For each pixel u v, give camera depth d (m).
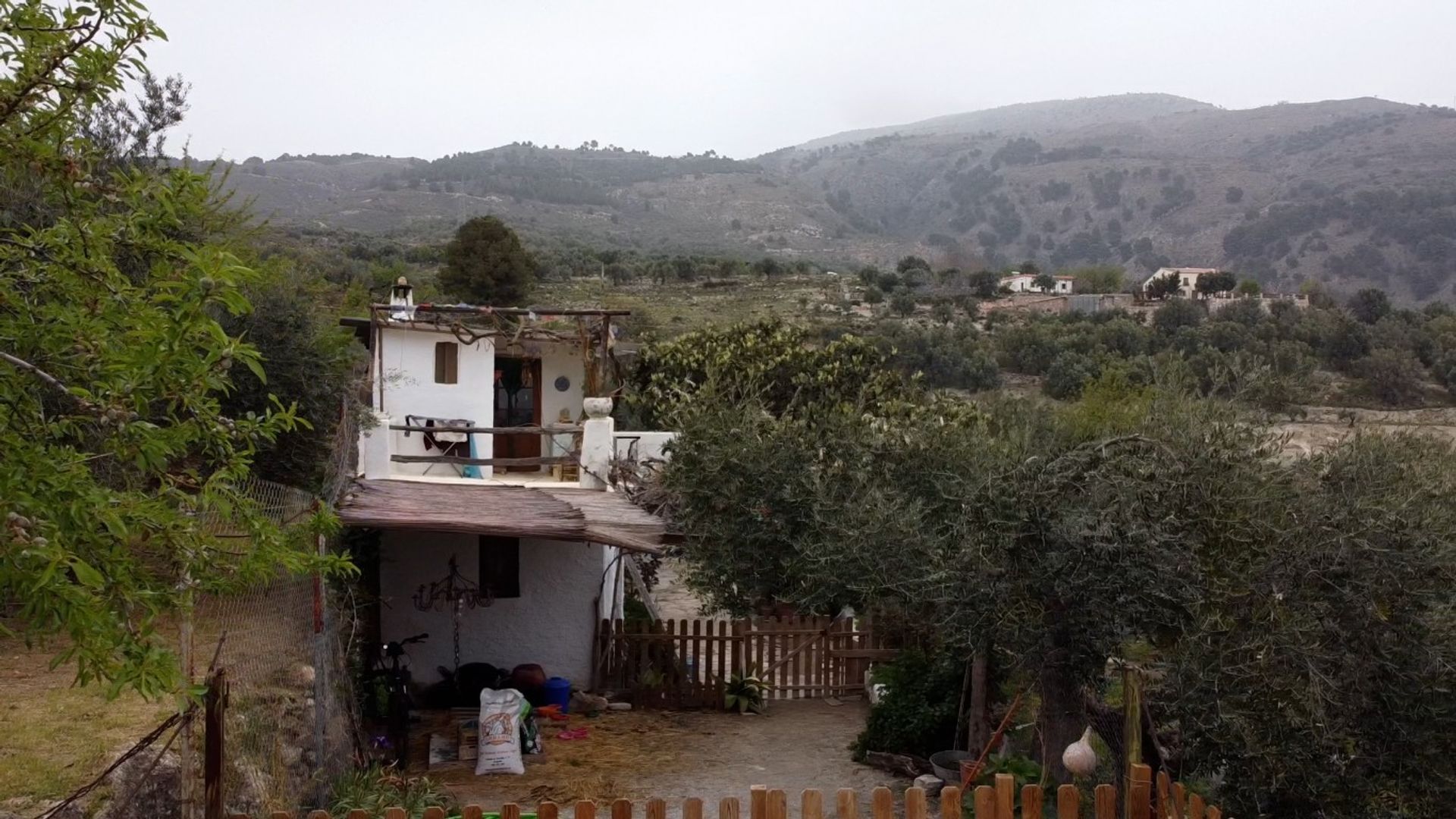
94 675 4.41
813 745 13.88
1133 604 7.92
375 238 76.00
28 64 4.61
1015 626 8.38
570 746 13.56
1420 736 8.20
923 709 12.80
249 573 5.19
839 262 182.88
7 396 4.49
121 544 4.59
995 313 60.47
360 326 20.19
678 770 12.67
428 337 19.81
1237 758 8.42
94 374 4.56
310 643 9.94
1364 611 8.08
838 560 10.73
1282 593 8.10
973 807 9.65
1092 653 8.44
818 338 48.94
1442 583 8.22
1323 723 7.83
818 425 12.70
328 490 10.96
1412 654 8.16
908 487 11.31
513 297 44.44
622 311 18.70
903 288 68.56
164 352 4.29
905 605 10.54
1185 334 43.91
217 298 4.43
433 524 11.97
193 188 4.85
